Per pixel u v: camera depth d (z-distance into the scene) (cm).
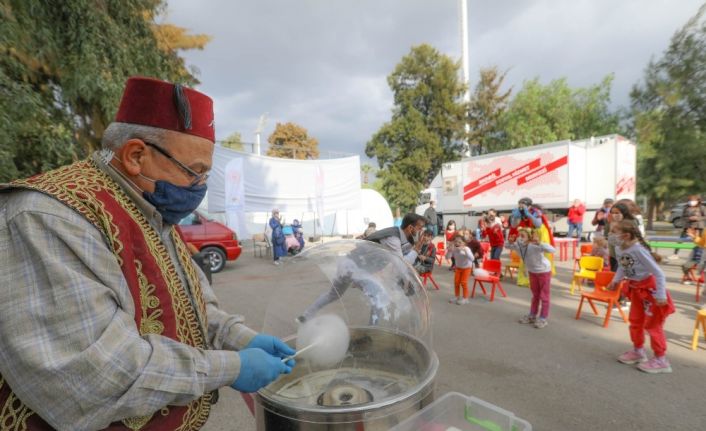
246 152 1408
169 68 611
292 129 3788
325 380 151
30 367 74
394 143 2609
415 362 158
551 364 389
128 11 556
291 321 178
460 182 1738
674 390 332
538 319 510
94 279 85
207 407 119
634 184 1485
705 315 419
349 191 1634
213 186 1340
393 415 126
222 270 1027
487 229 880
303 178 1526
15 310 75
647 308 370
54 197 85
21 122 371
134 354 82
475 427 132
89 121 497
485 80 2523
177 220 116
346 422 121
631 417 291
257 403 139
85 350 76
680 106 1750
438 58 2503
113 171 103
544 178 1387
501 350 429
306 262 213
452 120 2527
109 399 78
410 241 441
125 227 96
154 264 102
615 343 446
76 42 463
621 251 388
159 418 101
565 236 1481
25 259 78
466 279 630
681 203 2109
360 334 172
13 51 400
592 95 2875
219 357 98
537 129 2709
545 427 280
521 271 763
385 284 194
